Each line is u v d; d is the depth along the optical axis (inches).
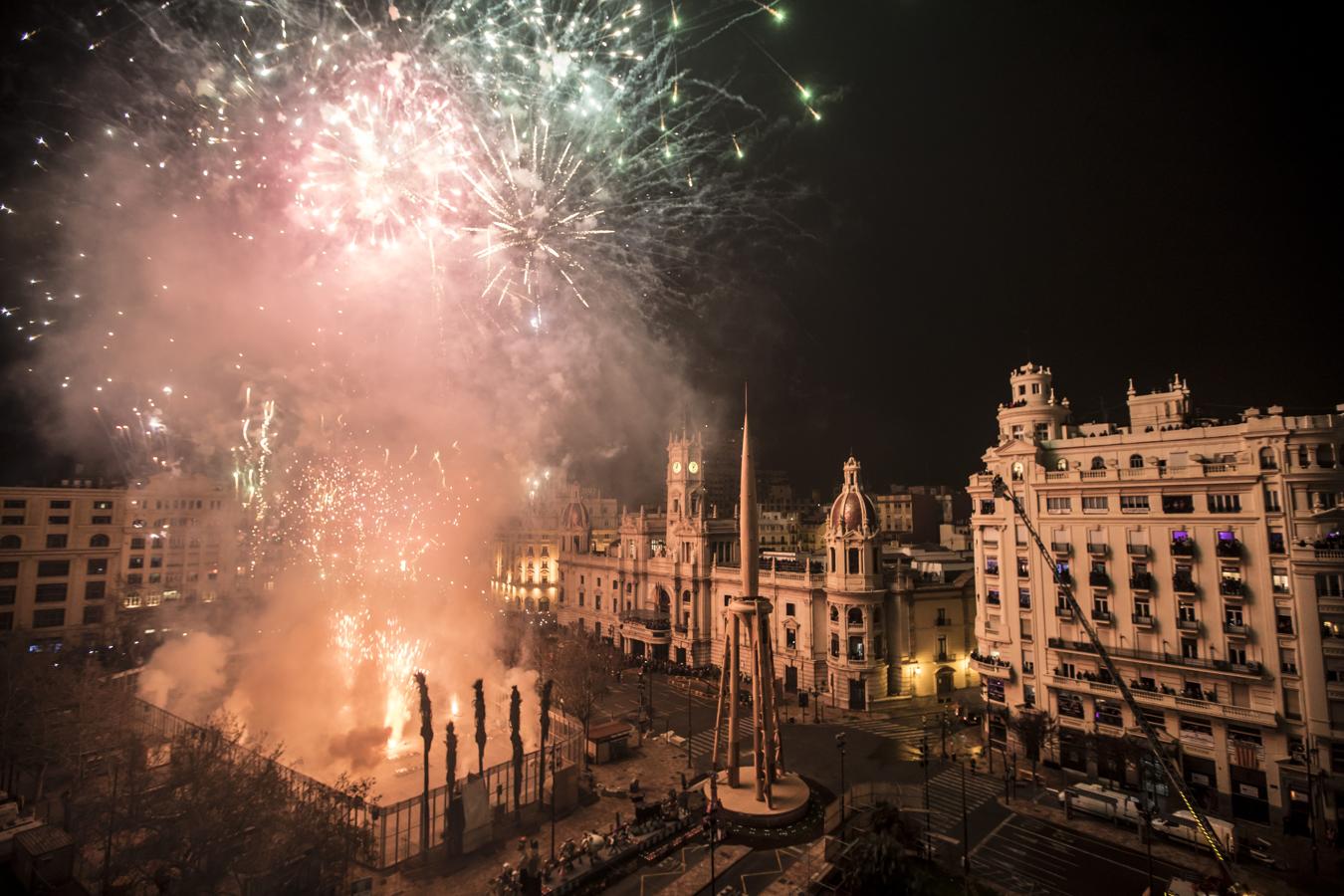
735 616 2220.7
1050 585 2454.5
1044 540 2492.6
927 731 2714.1
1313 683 1878.7
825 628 3334.2
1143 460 2341.3
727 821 1978.3
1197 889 1533.0
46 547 3777.1
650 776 2345.0
